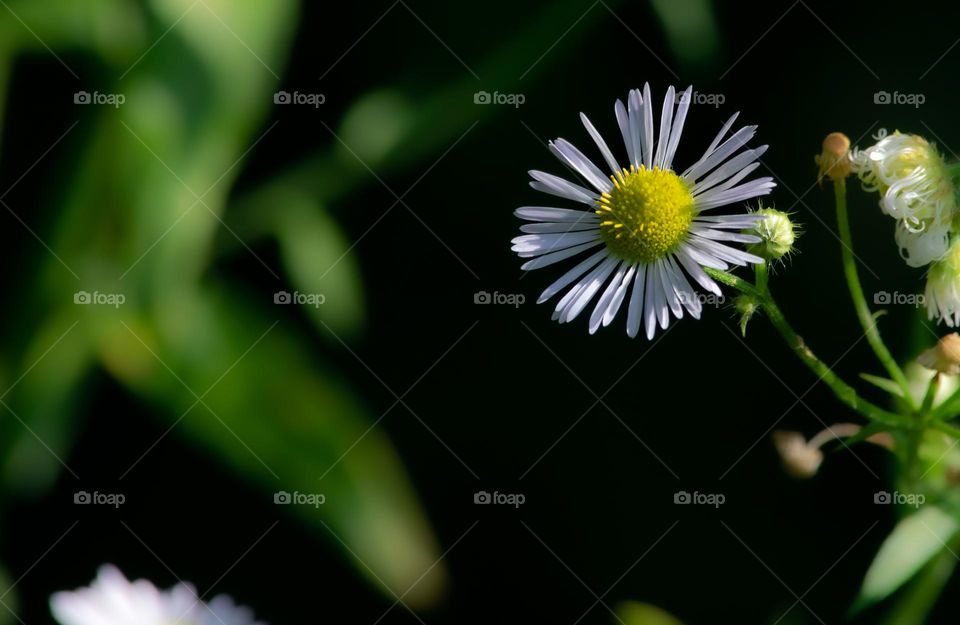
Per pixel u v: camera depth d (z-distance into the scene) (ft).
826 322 0.82
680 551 0.82
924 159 0.70
